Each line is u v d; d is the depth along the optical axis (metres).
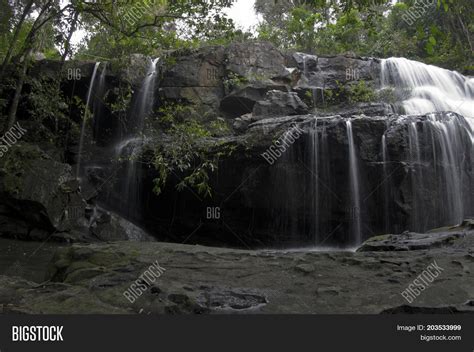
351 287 3.95
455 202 11.82
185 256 4.97
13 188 10.33
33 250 9.18
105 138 15.55
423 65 16.97
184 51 15.66
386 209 11.58
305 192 12.11
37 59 16.41
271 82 15.22
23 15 11.75
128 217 13.18
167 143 12.45
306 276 4.27
